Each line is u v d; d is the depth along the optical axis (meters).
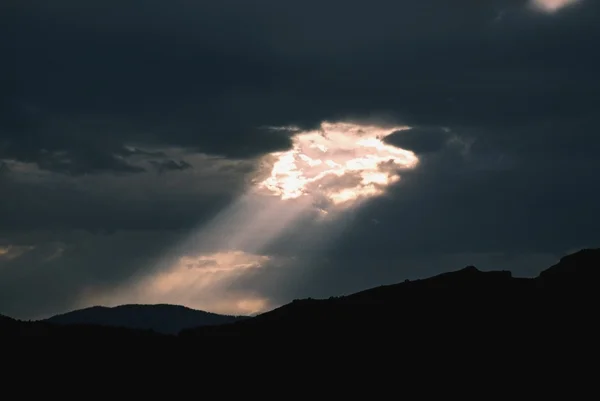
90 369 70.19
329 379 70.69
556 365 71.44
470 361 72.31
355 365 72.31
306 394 68.94
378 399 68.19
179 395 68.69
